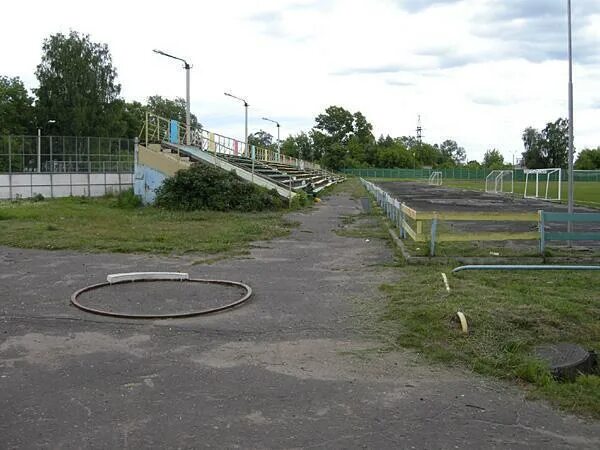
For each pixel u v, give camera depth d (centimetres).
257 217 2147
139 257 1256
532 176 7506
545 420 461
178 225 1834
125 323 730
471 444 418
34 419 455
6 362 590
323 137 12788
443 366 582
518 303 776
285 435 430
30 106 8475
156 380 541
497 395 511
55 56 8062
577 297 823
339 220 2116
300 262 1198
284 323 736
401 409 479
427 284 926
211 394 508
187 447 411
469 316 705
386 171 11231
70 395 504
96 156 3869
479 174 10206
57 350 628
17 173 3475
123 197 2756
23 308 804
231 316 767
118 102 8544
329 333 693
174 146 3006
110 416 461
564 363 576
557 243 1452
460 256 1178
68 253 1303
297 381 541
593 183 7312
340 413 470
